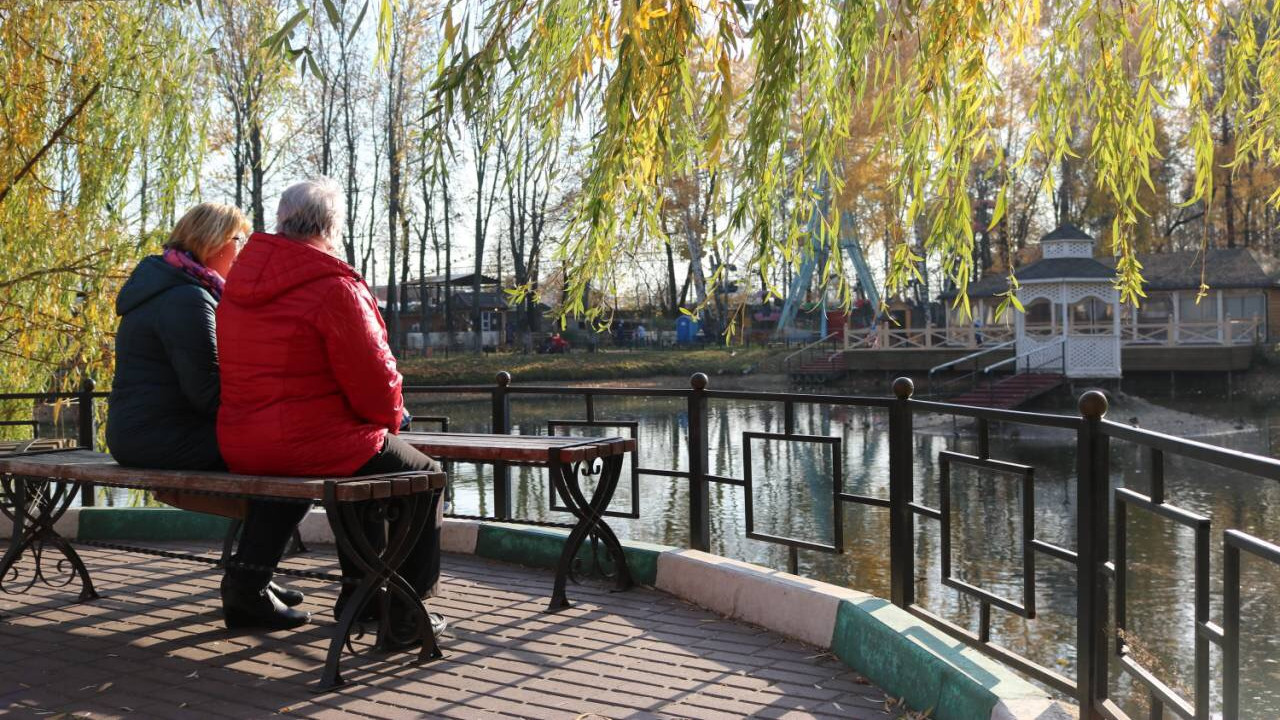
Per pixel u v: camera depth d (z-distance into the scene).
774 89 3.75
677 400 41.69
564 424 5.64
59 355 8.34
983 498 18.45
